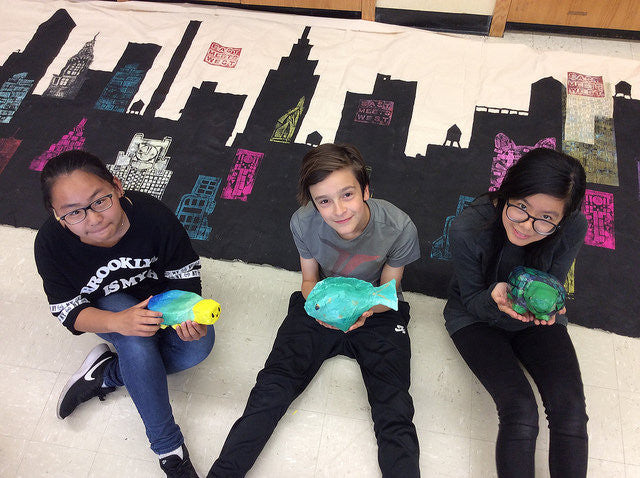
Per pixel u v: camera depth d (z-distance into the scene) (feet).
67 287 4.59
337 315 4.19
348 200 4.05
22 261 6.43
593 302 5.79
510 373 4.54
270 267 6.27
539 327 4.69
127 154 7.17
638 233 6.18
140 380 4.62
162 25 8.31
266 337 5.84
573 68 7.44
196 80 7.74
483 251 4.55
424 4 7.97
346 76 7.61
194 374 5.64
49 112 7.63
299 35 8.07
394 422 4.73
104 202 3.96
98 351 5.43
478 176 6.69
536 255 4.38
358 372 5.55
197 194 6.77
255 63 7.84
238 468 4.68
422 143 6.98
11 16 8.49
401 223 4.73
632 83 7.29
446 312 5.27
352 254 4.87
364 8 8.09
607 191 6.48
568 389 4.32
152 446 4.77
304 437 5.23
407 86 7.46
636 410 5.24
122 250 4.52
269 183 6.81
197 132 7.29
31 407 5.50
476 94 7.31
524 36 8.13
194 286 5.02
